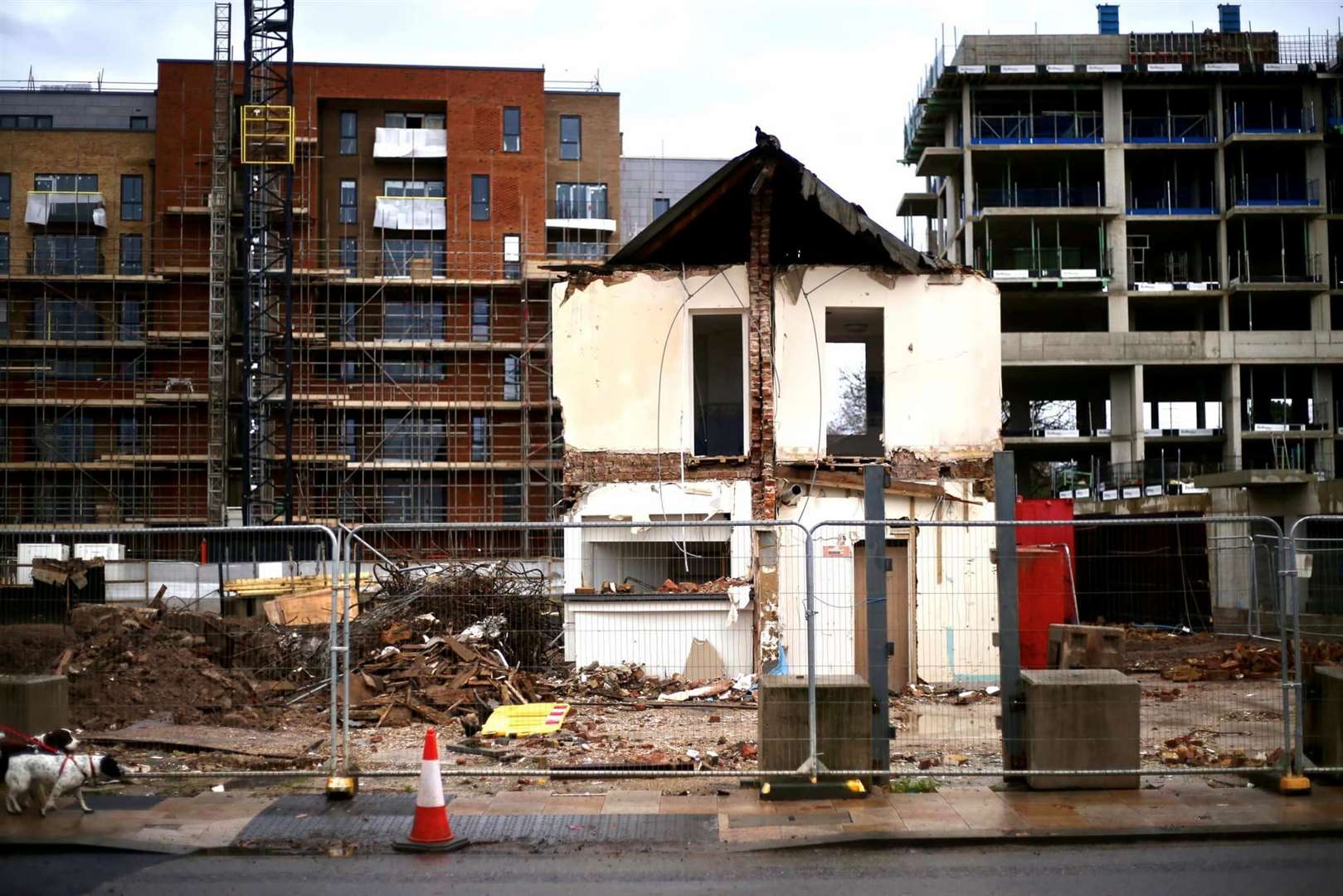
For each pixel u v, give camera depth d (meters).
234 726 14.11
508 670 16.50
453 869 8.42
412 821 9.62
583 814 9.83
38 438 52.53
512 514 54.38
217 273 52.62
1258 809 9.79
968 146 54.59
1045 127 55.75
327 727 14.27
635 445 19.56
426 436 54.19
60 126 62.38
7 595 15.38
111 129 56.97
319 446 53.66
